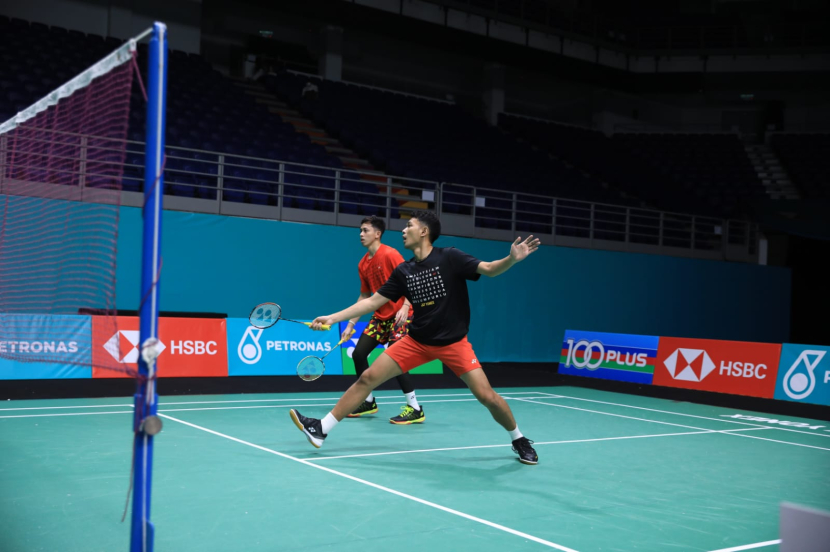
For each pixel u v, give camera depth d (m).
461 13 20.69
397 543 3.47
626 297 16.41
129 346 9.54
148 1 17.83
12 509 3.83
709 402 9.36
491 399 5.23
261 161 14.48
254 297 12.42
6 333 6.88
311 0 18.61
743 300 18.09
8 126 4.60
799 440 6.79
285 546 3.38
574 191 18.75
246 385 9.45
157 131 2.56
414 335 5.25
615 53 23.44
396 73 22.64
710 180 20.77
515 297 15.01
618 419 7.72
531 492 4.54
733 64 22.95
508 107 24.28
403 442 6.04
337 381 10.27
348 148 17.62
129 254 11.16
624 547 3.51
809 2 23.67
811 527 1.56
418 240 5.23
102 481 4.43
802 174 20.67
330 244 13.20
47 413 6.83
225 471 4.83
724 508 4.29
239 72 20.08
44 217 7.63
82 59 15.38
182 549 3.30
